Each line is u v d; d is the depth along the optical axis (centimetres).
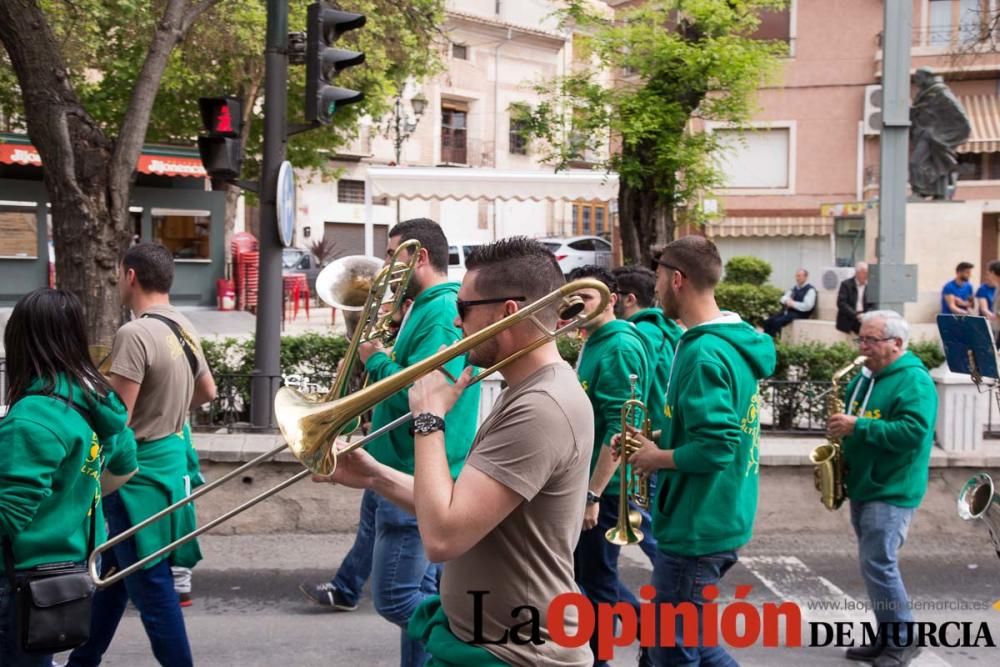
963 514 415
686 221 1293
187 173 1814
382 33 1545
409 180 1898
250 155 1914
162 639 400
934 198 1747
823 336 1533
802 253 2767
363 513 545
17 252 1727
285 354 820
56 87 708
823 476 471
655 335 486
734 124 1434
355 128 1998
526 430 232
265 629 526
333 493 695
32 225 1738
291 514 693
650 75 1191
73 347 327
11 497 305
